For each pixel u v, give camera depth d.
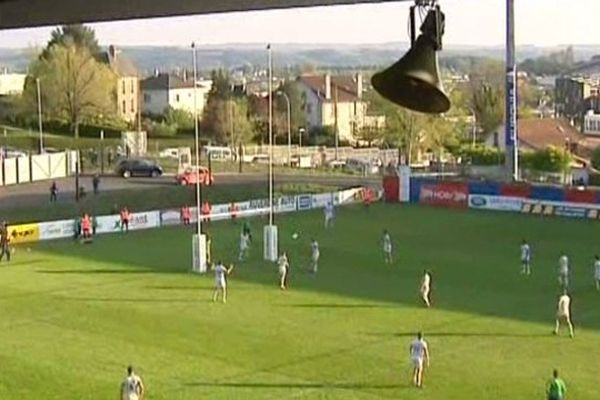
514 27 121.69
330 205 110.19
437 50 11.41
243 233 92.44
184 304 67.81
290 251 91.38
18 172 149.75
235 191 135.25
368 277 78.81
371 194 127.75
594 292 72.62
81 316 64.38
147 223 106.75
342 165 176.38
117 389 47.91
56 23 15.97
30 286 74.88
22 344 56.94
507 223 108.88
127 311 65.75
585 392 47.03
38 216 116.81
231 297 70.25
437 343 56.59
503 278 78.50
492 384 48.34
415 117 187.62
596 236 99.81
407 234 102.00
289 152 188.25
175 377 49.91
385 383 48.53
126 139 196.00
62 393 47.44
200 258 80.38
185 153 173.62
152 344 56.78
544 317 63.66
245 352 54.81
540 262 86.12
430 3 11.41
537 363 52.16
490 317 63.66
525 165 156.75
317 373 50.44
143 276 78.50
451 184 122.62
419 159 188.62
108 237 100.38
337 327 60.75
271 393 47.09
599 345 55.97
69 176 157.38
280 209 119.50
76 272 80.56
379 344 56.38
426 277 68.25
